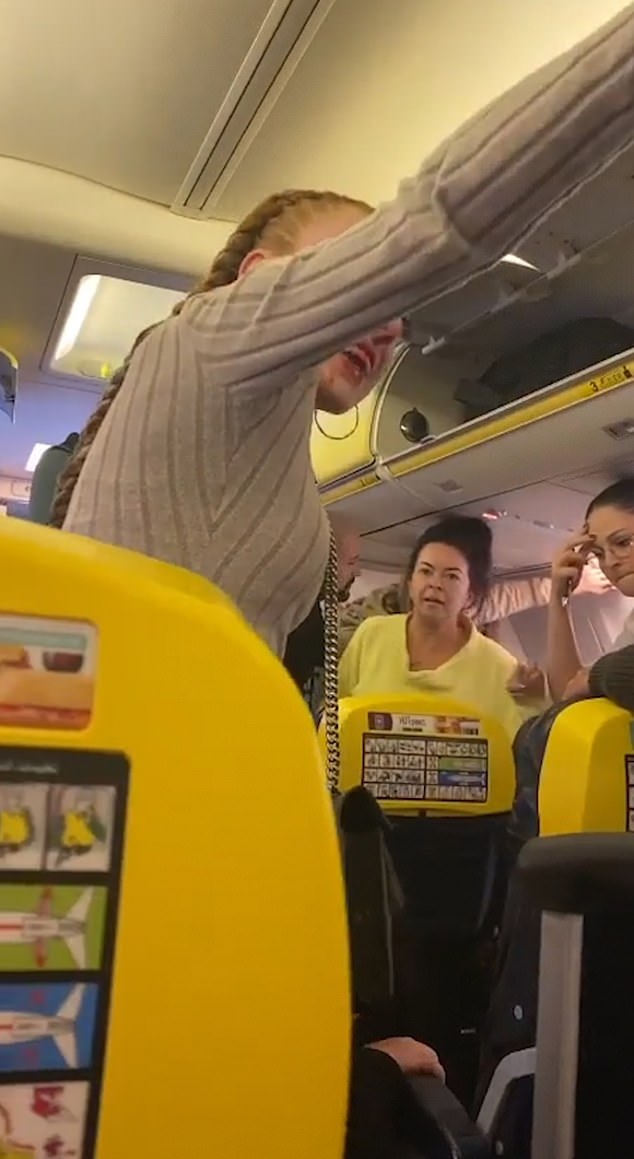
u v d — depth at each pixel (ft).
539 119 1.89
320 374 2.93
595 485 8.71
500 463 8.54
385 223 2.19
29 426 13.98
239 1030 1.64
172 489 2.65
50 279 9.14
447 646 8.64
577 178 1.98
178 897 1.63
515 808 5.24
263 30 6.56
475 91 7.04
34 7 6.56
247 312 2.50
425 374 9.36
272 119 7.46
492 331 8.81
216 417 2.64
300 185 8.30
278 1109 1.65
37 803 1.58
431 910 5.31
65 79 7.25
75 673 1.62
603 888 2.30
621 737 4.50
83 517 2.74
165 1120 1.59
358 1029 3.11
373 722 5.36
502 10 6.25
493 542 9.92
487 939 5.33
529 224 2.09
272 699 1.73
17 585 1.60
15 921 1.55
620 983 2.64
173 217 8.62
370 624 8.86
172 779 1.65
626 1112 2.69
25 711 1.58
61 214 8.25
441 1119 2.57
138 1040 1.59
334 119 7.42
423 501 9.66
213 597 1.78
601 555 8.63
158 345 2.81
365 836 3.26
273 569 2.76
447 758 5.46
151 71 7.08
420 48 6.64
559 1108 2.33
